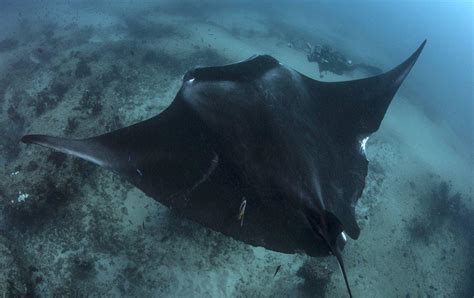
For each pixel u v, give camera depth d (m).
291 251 3.60
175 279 7.79
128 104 12.01
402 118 17.44
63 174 9.16
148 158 3.91
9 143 11.67
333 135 4.54
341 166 4.32
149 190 3.74
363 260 9.38
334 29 30.11
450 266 10.67
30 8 23.36
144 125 4.20
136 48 15.30
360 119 4.82
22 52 17.45
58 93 12.87
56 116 11.29
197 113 4.30
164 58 14.86
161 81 13.36
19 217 8.55
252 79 4.48
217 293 7.76
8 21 22.09
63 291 7.36
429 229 11.30
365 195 11.01
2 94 14.06
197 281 7.84
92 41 17.91
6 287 6.86
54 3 23.86
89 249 8.03
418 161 13.63
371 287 8.95
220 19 23.02
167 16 21.73
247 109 4.24
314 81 5.10
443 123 19.89
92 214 8.59
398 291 9.23
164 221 8.59
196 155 4.02
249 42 19.28
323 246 3.53
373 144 13.34
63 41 18.11
